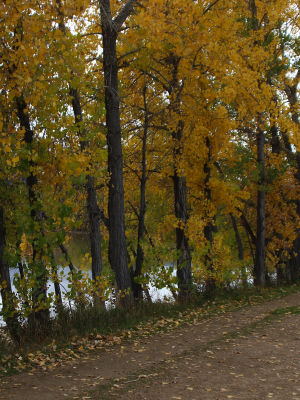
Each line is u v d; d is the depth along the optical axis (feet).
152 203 46.88
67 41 21.15
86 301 26.84
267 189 49.65
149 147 41.45
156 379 15.49
